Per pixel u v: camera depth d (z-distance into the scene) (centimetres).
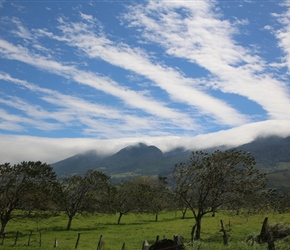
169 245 2359
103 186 8250
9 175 5994
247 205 4303
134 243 4681
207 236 4862
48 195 6600
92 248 4144
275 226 3350
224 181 4291
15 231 6800
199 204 4338
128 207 9462
